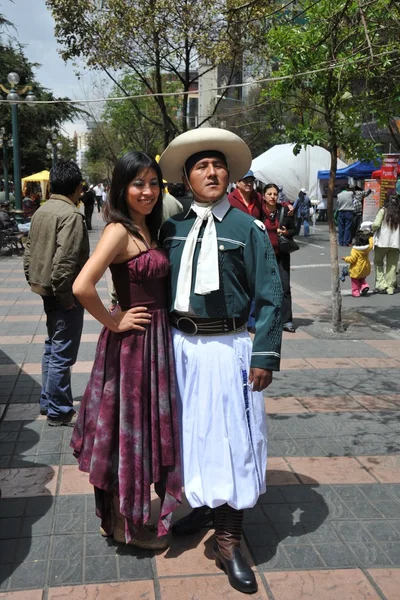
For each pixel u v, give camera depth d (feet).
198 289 8.48
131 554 9.38
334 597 8.44
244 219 8.63
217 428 8.54
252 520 10.41
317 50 21.15
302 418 14.99
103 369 8.84
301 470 12.26
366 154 22.93
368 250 32.01
